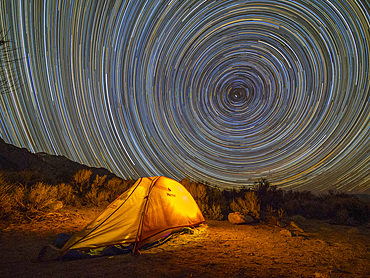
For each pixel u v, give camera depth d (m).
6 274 2.72
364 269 3.26
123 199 4.62
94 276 2.73
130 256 3.52
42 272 2.82
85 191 9.95
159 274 2.85
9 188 6.46
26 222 5.16
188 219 5.27
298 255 3.83
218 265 3.25
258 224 6.50
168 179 5.63
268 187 11.04
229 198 11.52
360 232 5.57
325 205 8.41
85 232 3.90
